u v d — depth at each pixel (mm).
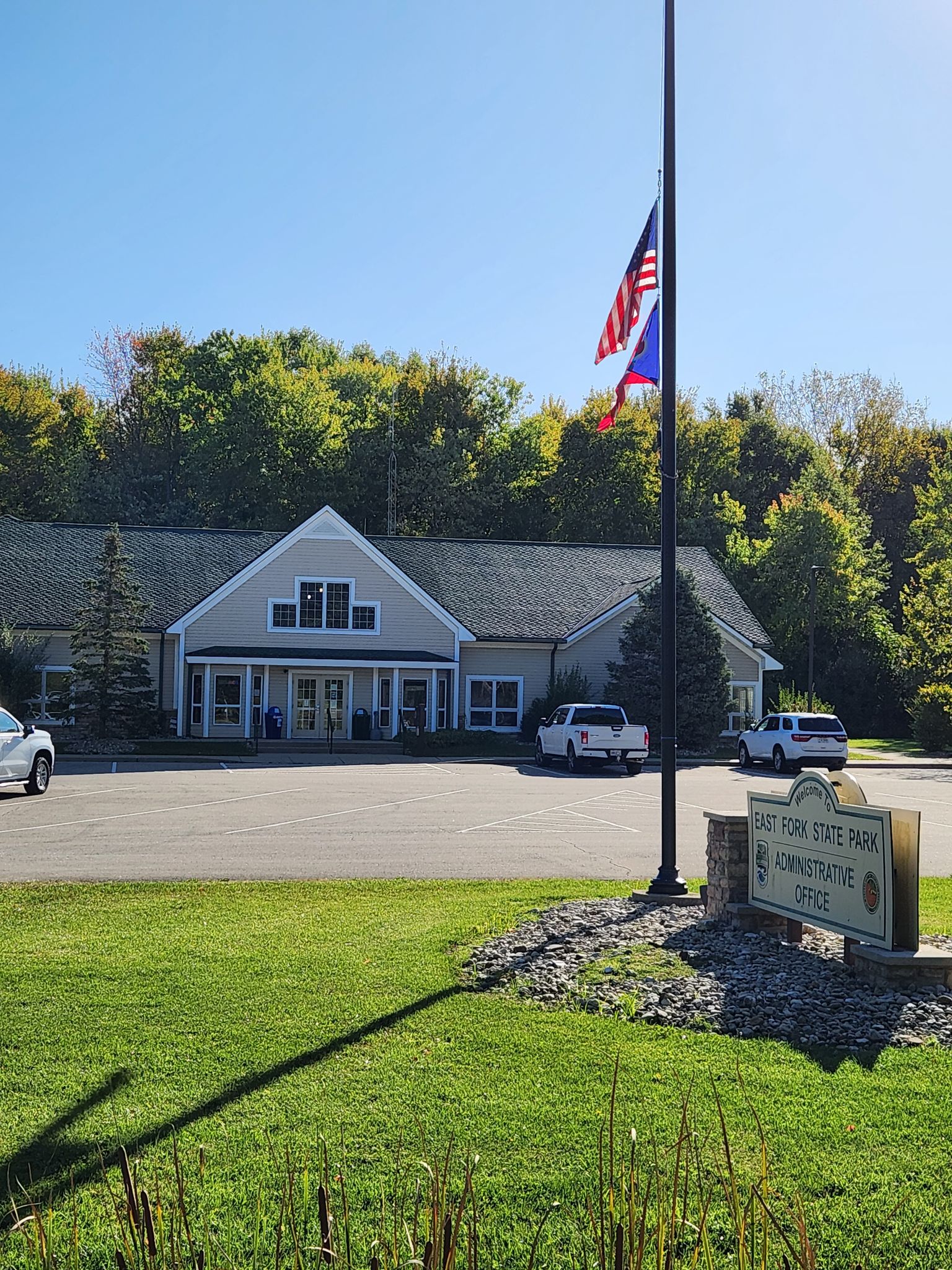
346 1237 3516
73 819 18969
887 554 78625
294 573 44062
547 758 36219
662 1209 3324
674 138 12203
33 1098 5965
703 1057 6668
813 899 8961
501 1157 5184
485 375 74812
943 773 35406
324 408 70438
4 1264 4285
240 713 43062
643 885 12773
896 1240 4473
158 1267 3426
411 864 14516
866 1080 6266
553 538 69750
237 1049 6770
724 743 46125
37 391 73438
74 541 47812
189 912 11102
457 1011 7602
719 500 72062
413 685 44594
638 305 13148
